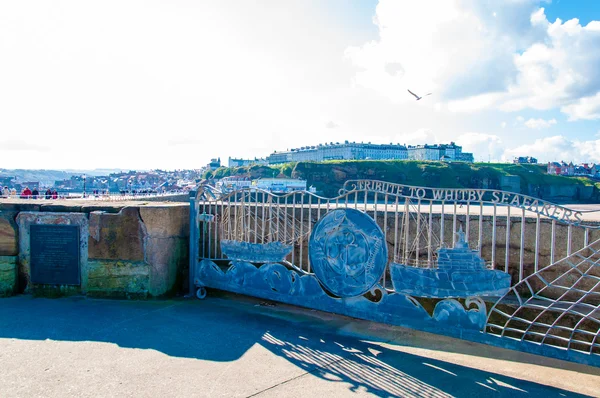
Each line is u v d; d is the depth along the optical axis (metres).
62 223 6.78
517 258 5.40
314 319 5.82
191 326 5.36
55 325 5.29
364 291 5.09
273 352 4.60
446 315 4.59
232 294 7.00
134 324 5.38
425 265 5.87
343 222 5.23
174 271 6.98
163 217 6.65
